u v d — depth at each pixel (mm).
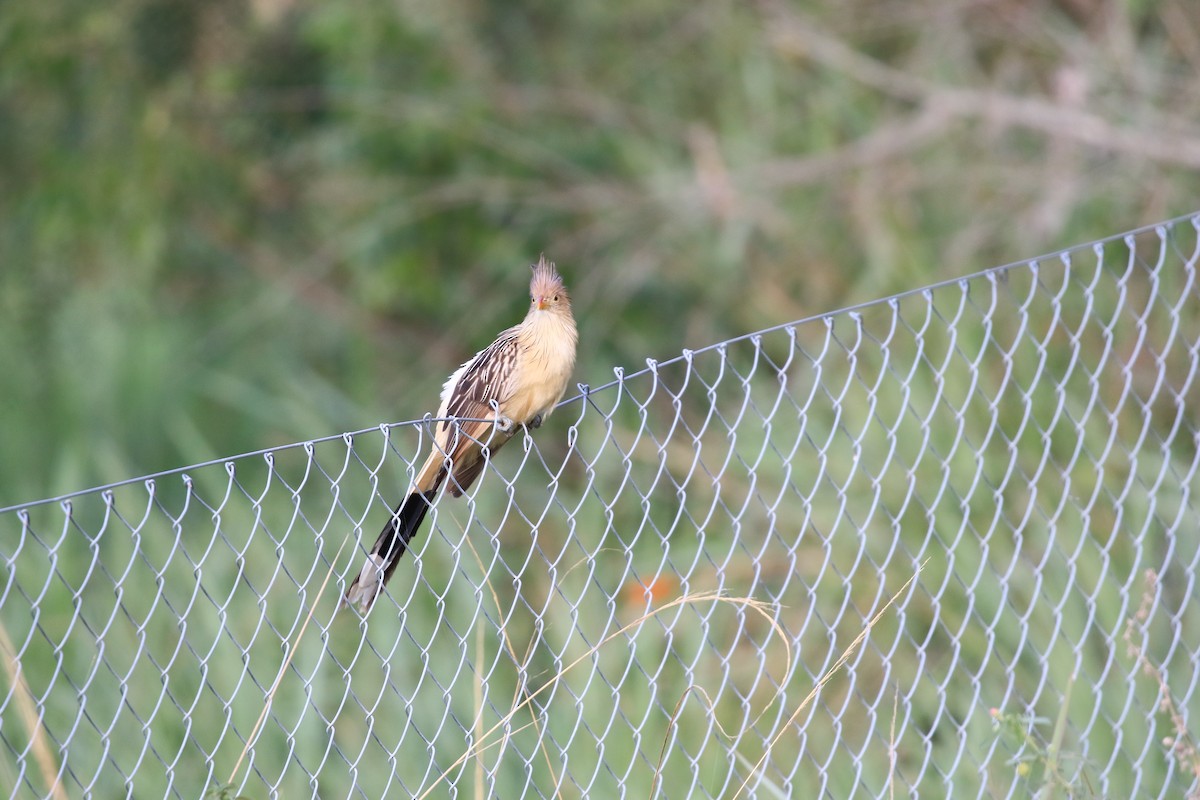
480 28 19062
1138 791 8164
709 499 13211
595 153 18641
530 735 9766
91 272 18625
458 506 12695
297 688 10633
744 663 11414
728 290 17297
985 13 17578
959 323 12602
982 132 16844
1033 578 10547
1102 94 16281
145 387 17656
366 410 17359
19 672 6637
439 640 11312
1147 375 12438
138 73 18438
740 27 18109
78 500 13320
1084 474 11234
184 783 9922
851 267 16875
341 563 12109
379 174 18844
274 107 19125
